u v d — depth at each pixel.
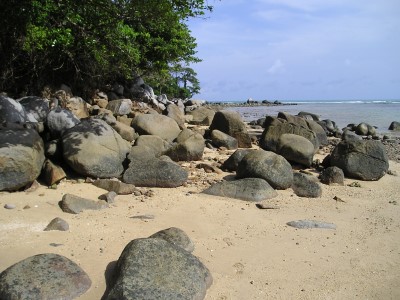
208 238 5.87
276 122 15.73
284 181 8.46
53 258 4.52
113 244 5.45
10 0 10.13
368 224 6.80
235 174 9.56
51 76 15.66
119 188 7.63
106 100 17.81
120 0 10.21
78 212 6.48
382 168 10.02
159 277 4.19
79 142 8.34
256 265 5.13
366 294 4.61
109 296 4.01
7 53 13.30
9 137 7.35
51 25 12.83
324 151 14.19
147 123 12.70
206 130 14.93
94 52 14.28
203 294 4.30
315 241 5.95
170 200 7.43
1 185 7.04
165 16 11.01
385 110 49.91
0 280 4.15
